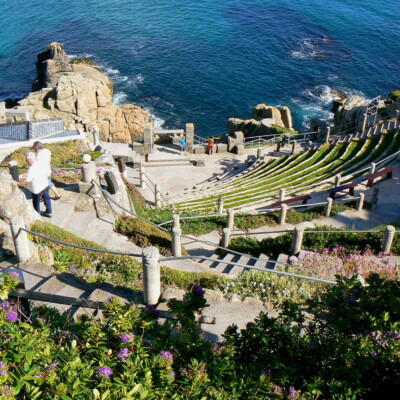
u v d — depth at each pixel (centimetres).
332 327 695
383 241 1468
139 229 1470
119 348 624
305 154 2870
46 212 1351
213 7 7600
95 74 5222
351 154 2675
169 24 6956
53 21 7125
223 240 1577
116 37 6519
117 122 4062
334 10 7475
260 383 585
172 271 1188
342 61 5934
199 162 3095
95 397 527
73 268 1104
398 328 639
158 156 3195
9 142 2223
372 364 631
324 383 608
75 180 1641
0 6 7688
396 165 2359
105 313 691
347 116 3884
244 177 2711
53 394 536
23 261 1063
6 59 6062
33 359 582
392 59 5972
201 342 655
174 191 2741
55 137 2316
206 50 6178
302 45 6325
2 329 615
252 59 5978
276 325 686
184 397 569
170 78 5553
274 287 1148
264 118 4359
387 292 684
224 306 1027
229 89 5366
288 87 5409
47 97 4003
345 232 1556
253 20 7100
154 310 721
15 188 1244
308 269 1266
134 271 1162
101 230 1405
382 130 2786
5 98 5216
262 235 1706
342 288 699
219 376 591
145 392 536
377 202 2020
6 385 538
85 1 7894
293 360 651
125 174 2316
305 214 1872
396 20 7069
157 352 634
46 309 761
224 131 4725
